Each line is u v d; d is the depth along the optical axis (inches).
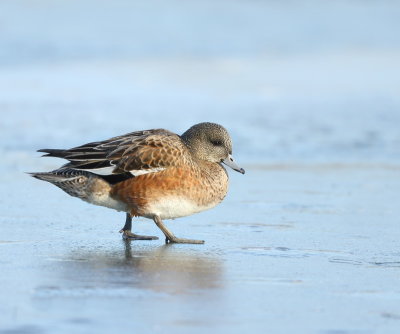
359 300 322.3
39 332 271.9
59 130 738.8
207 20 1211.9
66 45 1085.8
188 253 401.4
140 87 928.9
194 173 439.5
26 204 513.3
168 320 290.2
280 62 1059.9
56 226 458.3
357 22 1245.7
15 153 672.4
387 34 1200.2
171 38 1141.7
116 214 495.8
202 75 991.0
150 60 1060.5
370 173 623.8
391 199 541.6
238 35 1171.3
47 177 435.5
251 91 914.7
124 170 430.9
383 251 409.1
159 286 334.6
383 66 1031.0
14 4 1168.2
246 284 342.6
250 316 298.8
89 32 1123.3
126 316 292.7
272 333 281.9
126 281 341.1
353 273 364.8
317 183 589.6
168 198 434.9
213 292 328.8
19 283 332.2
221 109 830.5
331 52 1112.8
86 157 434.6
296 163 657.6
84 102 852.6
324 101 868.0
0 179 586.6
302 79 970.7
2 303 303.1
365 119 797.9
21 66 1019.3
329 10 1288.1
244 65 1042.1
